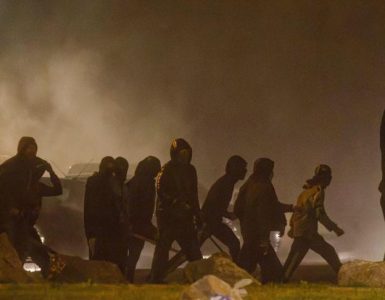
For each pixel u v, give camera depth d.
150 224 35.91
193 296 19.39
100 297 26.31
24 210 33.16
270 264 35.34
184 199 33.97
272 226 35.16
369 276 31.81
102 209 34.41
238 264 35.16
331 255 35.69
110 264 32.78
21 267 31.17
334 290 29.39
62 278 32.12
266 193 34.94
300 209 35.69
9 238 32.94
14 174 33.06
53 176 33.91
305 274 43.53
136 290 28.17
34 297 26.06
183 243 34.34
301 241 35.59
